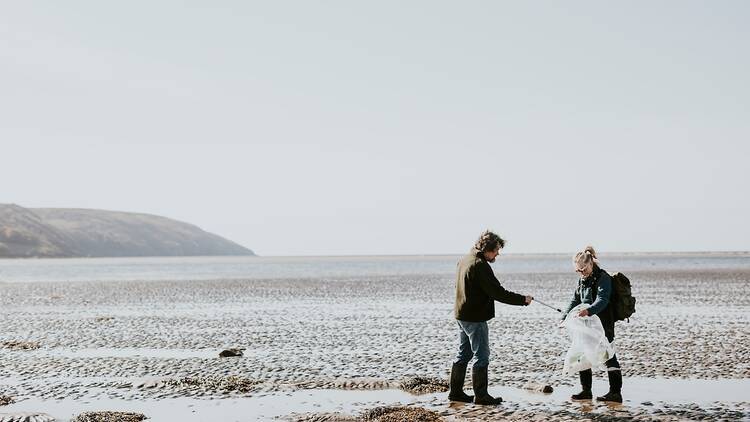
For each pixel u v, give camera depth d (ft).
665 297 124.06
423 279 224.33
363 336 70.85
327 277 253.24
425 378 44.75
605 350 37.60
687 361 52.44
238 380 45.60
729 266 390.01
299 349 61.77
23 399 41.39
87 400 40.91
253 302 121.80
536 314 93.09
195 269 429.79
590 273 38.93
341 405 38.99
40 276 287.89
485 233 39.83
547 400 39.45
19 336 73.92
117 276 284.20
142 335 73.46
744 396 39.83
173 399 40.83
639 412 36.04
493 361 53.57
